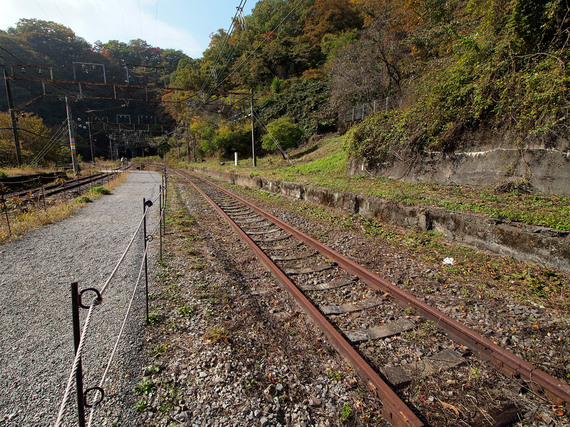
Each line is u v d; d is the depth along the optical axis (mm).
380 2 20500
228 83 46188
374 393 2793
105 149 78750
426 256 6137
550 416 2568
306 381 2994
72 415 2492
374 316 4109
